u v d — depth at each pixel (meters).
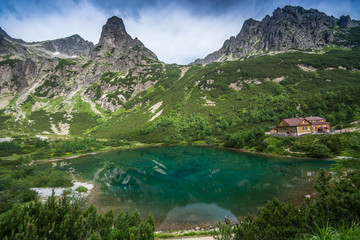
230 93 136.62
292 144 55.12
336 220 8.92
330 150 44.97
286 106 92.00
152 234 12.92
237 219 21.69
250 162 48.84
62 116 188.25
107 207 27.17
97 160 68.50
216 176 39.38
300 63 151.62
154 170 48.66
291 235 9.58
